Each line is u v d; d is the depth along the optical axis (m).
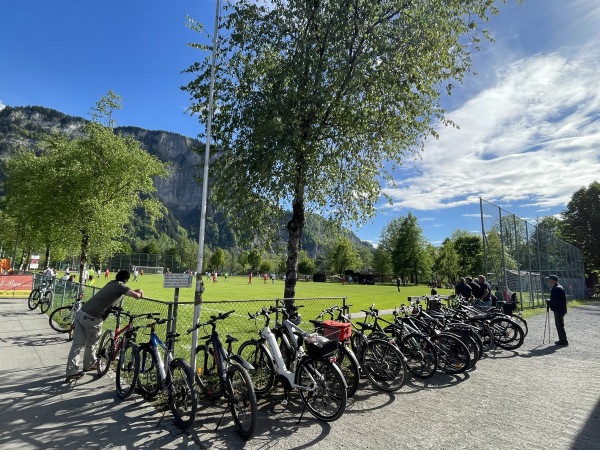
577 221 43.53
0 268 34.94
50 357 6.95
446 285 53.34
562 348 9.11
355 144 7.71
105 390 5.32
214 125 7.51
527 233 19.45
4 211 31.80
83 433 3.94
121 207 16.91
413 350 6.55
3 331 9.30
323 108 7.03
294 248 7.89
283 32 7.34
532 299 18.88
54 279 13.43
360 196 8.43
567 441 3.93
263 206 7.77
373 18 6.84
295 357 5.04
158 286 32.81
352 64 6.92
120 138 16.59
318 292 33.00
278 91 7.05
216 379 5.02
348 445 3.77
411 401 5.18
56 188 15.45
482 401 5.19
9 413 4.41
